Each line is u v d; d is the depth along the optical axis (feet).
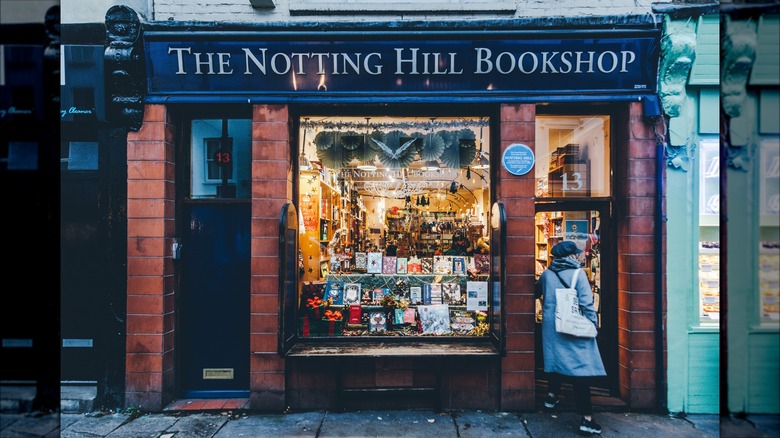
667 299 13.51
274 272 13.71
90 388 14.03
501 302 12.76
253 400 13.58
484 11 13.73
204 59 13.62
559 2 13.76
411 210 17.11
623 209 14.08
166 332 13.96
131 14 13.47
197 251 14.76
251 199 14.52
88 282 14.33
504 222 12.82
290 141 14.46
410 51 13.51
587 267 15.12
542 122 15.07
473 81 13.84
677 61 13.10
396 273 15.48
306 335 14.73
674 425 12.60
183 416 13.33
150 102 13.84
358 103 14.03
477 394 13.73
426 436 11.99
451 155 15.12
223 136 14.97
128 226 13.80
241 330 14.69
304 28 13.44
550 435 12.05
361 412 13.50
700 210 13.61
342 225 16.70
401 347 13.91
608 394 14.30
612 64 13.50
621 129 14.25
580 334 11.57
